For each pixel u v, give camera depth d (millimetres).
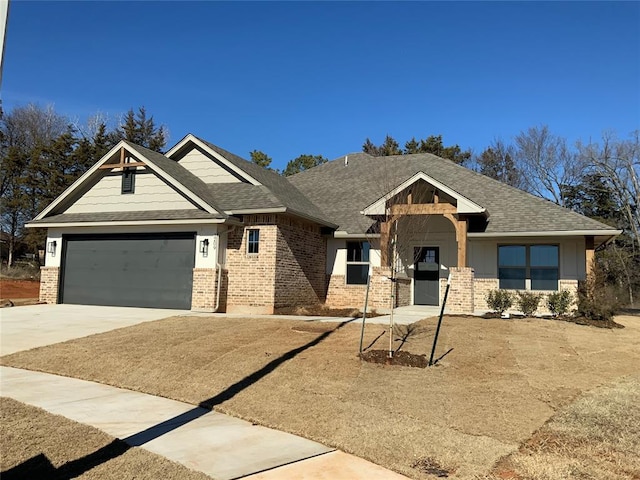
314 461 5094
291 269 17391
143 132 48656
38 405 7047
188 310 16750
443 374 8320
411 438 5625
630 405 6793
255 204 16781
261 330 12078
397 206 12867
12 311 16312
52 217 18875
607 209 39438
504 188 20094
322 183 23578
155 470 4703
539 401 6945
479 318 14453
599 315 13961
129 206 18297
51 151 37625
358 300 19297
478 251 18344
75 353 10227
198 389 7785
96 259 18375
